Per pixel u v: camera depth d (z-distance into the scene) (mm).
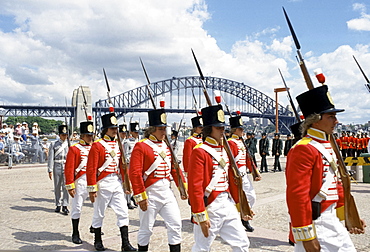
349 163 15594
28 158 25594
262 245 6535
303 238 3160
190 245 6574
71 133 12438
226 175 4484
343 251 3328
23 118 143625
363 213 9016
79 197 7164
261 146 20438
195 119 8727
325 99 3369
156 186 5488
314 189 3312
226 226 4406
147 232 5516
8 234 7543
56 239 7188
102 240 6984
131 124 11531
